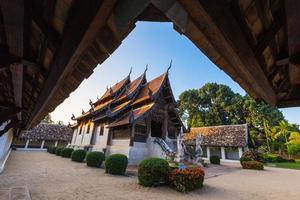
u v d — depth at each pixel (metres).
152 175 9.54
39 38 1.89
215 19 1.14
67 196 7.27
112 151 19.05
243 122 46.88
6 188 7.92
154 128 21.44
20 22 1.28
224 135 31.50
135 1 1.11
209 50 1.58
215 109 49.34
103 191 8.26
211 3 1.08
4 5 1.13
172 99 20.14
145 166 9.79
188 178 9.03
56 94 2.73
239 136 29.77
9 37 1.49
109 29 1.44
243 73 1.88
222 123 48.94
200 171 9.95
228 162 28.56
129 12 1.17
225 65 1.86
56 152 27.89
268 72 2.37
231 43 1.34
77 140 28.16
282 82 2.77
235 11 1.35
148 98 18.88
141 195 7.90
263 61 2.00
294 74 2.22
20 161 17.11
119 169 12.71
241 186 11.02
